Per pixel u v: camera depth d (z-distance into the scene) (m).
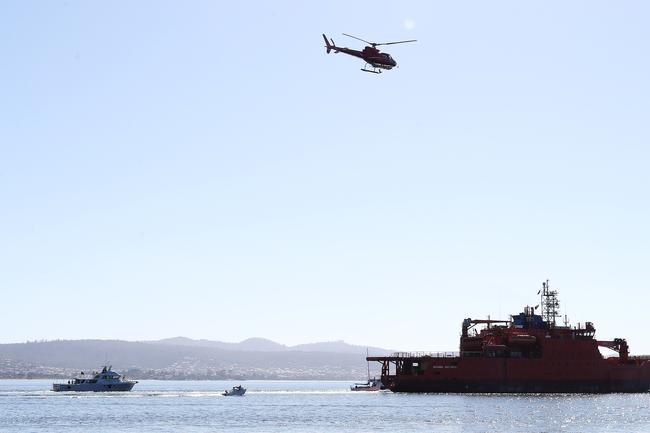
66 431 167.00
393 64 146.62
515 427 169.12
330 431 164.38
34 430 169.12
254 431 165.75
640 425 173.88
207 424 183.12
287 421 188.75
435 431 163.00
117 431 167.50
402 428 168.25
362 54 144.50
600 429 166.00
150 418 199.50
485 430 164.00
